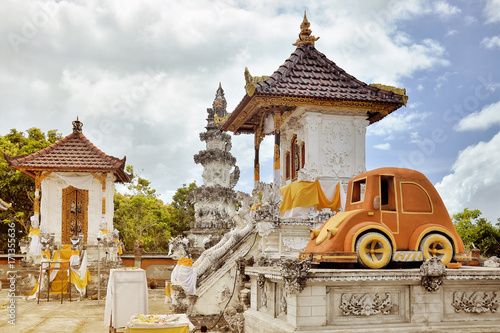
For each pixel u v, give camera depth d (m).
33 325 16.02
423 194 10.60
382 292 9.39
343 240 9.95
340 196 18.11
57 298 23.69
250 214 18.25
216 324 14.55
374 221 10.19
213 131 41.00
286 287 8.78
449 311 9.73
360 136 19.09
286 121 20.14
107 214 30.81
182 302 15.17
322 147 18.67
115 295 13.16
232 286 15.58
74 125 30.92
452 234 10.39
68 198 30.28
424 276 9.34
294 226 16.53
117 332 13.35
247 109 18.64
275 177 17.38
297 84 17.69
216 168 40.50
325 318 8.90
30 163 27.97
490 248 27.50
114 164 29.03
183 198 56.69
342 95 17.59
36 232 27.53
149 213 51.75
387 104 18.23
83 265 24.00
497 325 9.70
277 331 9.53
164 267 33.72
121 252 33.75
